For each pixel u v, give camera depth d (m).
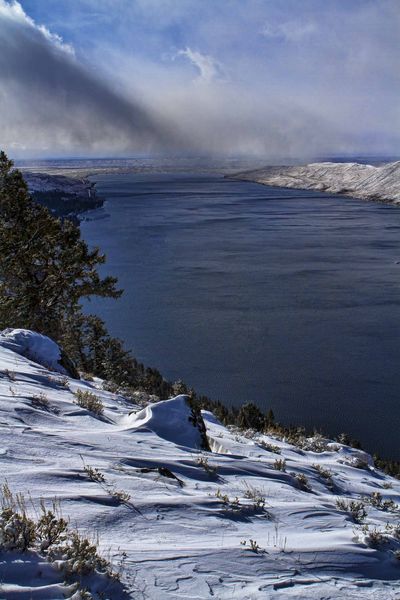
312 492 7.42
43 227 22.36
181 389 19.83
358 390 66.75
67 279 23.08
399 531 5.36
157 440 7.33
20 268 22.48
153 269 141.00
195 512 4.73
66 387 9.73
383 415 60.00
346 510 6.31
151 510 4.50
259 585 3.54
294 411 61.25
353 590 3.81
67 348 25.58
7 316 21.20
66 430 6.59
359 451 13.71
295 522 5.25
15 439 5.59
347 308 103.38
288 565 3.96
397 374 71.56
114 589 3.06
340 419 59.19
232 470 6.96
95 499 4.39
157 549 3.74
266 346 82.62
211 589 3.34
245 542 4.21
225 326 92.19
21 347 12.08
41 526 3.42
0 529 3.20
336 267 144.50
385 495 9.26
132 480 5.20
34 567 3.02
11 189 21.73
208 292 116.25
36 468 4.88
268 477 7.24
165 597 3.12
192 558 3.70
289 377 70.81
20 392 7.88
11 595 2.71
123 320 95.62
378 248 176.00
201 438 8.26
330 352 80.06
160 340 84.88
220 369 73.44
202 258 157.62
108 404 9.71
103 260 24.38
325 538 4.77
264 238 199.50
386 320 95.31
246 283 125.19
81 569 3.09
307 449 12.97
